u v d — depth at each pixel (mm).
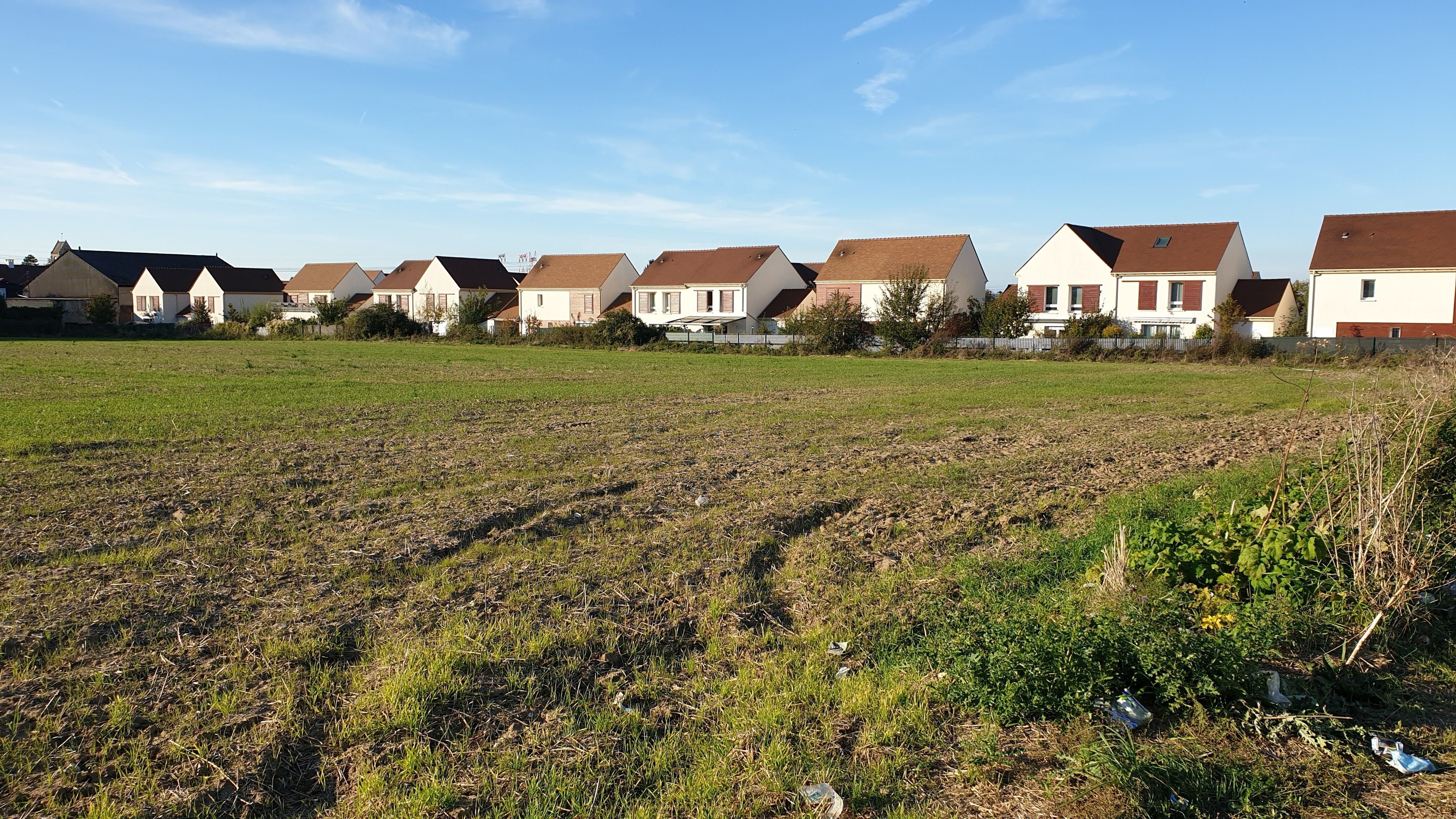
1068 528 9414
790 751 4715
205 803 4137
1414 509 6977
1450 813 4285
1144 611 5980
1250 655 5648
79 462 11945
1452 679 5828
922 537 8930
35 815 3994
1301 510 7844
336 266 86688
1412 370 8781
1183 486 11242
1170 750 4812
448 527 8711
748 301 58906
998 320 47375
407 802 4141
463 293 74188
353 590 6883
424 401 20781
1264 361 38531
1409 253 40594
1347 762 4762
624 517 9453
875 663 5957
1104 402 22594
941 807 4312
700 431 16516
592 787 4391
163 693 5086
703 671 5781
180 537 8312
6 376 25672
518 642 5875
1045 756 4770
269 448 13555
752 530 8922
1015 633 5582
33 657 5492
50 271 84688
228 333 67062
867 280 54938
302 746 4656
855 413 19594
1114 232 52500
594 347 53438
